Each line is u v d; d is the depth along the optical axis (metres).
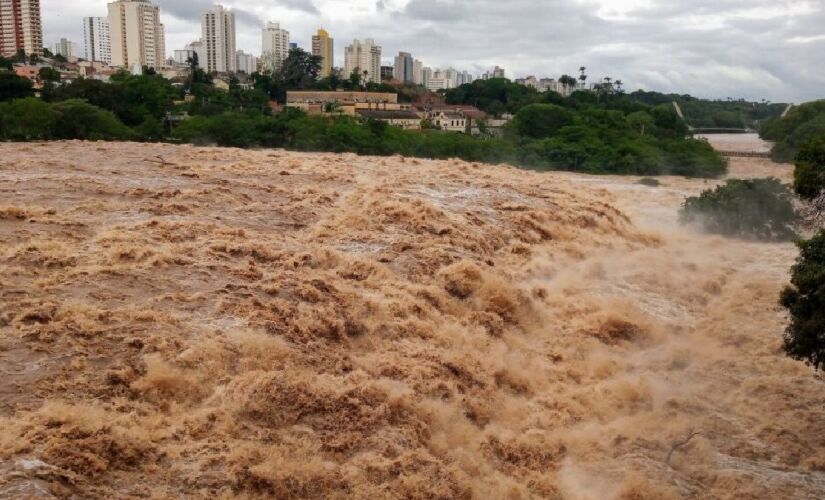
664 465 14.48
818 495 13.73
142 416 11.98
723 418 16.45
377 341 17.03
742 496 13.59
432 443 13.83
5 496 9.23
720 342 20.94
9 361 12.59
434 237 24.08
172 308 15.55
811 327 14.57
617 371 18.84
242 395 13.00
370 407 13.86
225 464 11.26
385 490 11.99
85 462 10.37
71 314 14.35
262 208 24.52
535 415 16.08
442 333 18.14
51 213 20.59
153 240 19.36
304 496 11.36
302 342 15.59
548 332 20.50
